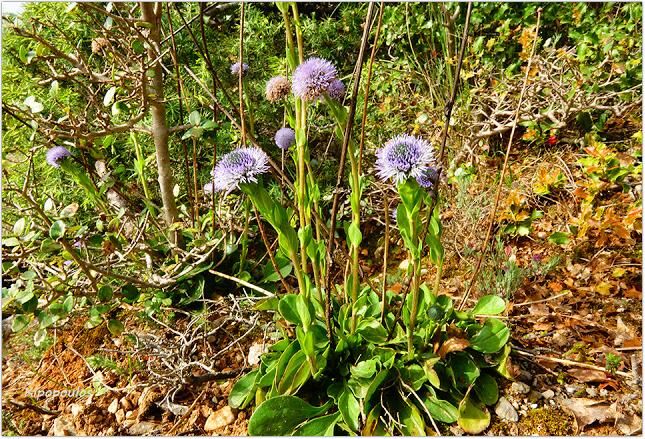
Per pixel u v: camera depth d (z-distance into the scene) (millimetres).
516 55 3984
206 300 2537
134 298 2373
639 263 2600
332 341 2082
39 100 3197
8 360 2547
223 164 1678
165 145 2607
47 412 2201
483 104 3604
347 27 4137
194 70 3488
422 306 2088
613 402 1952
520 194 3035
